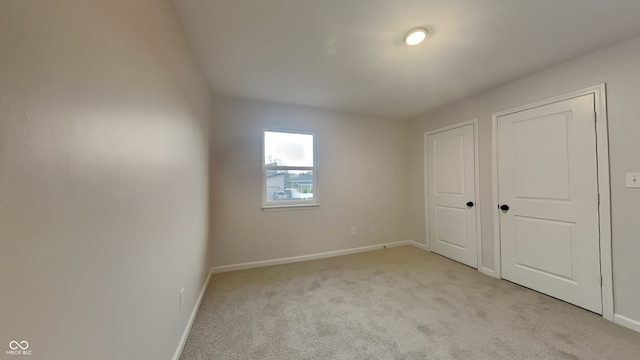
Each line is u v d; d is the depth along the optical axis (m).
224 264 2.85
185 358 1.44
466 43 1.79
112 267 0.78
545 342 1.56
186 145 1.65
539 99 2.24
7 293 0.44
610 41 1.75
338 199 3.49
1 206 0.43
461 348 1.51
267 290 2.33
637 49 1.68
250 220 2.97
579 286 1.98
